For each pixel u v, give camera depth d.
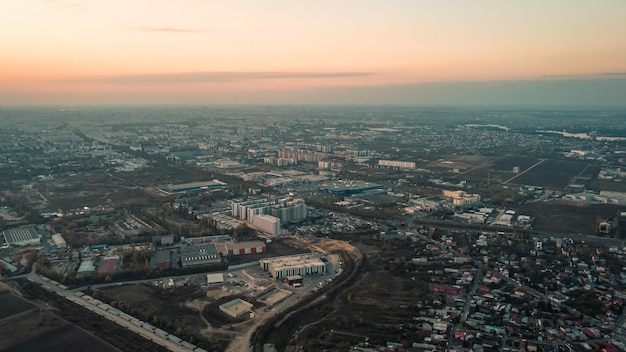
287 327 179.50
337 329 178.62
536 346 165.62
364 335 173.75
